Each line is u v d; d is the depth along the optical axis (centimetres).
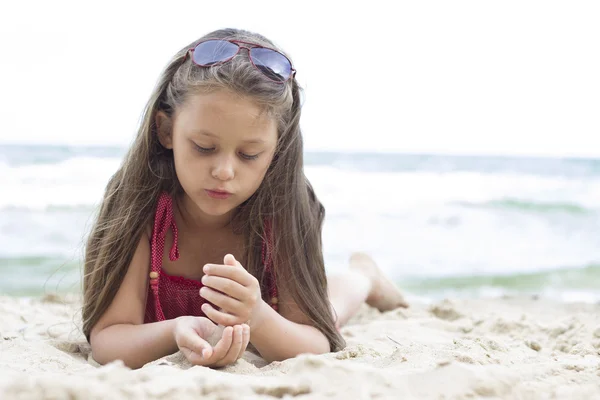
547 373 193
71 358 245
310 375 165
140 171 255
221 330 218
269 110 228
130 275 254
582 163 1516
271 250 262
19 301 387
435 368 174
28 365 219
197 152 226
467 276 773
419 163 1445
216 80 221
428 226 1020
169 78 248
